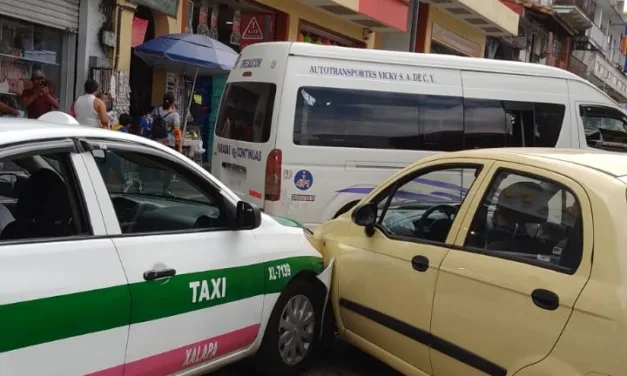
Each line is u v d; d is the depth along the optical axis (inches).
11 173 122.5
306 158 269.4
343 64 278.2
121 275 116.7
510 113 309.3
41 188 118.8
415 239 155.3
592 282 112.3
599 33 1457.9
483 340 128.1
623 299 106.4
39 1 378.3
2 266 100.2
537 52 1163.3
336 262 177.0
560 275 118.2
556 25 1185.4
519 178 137.4
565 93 323.3
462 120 298.7
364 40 693.3
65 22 398.6
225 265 140.7
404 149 286.7
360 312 165.8
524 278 123.3
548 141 319.0
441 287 140.1
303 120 269.1
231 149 294.7
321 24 620.4
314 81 271.1
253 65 288.4
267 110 271.4
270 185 266.2
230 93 305.6
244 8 558.9
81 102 346.3
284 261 159.9
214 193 147.1
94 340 111.3
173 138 409.7
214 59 418.0
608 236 113.9
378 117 282.2
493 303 127.3
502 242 133.7
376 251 163.8
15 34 380.8
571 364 110.1
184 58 409.7
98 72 414.0
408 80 289.4
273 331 159.6
